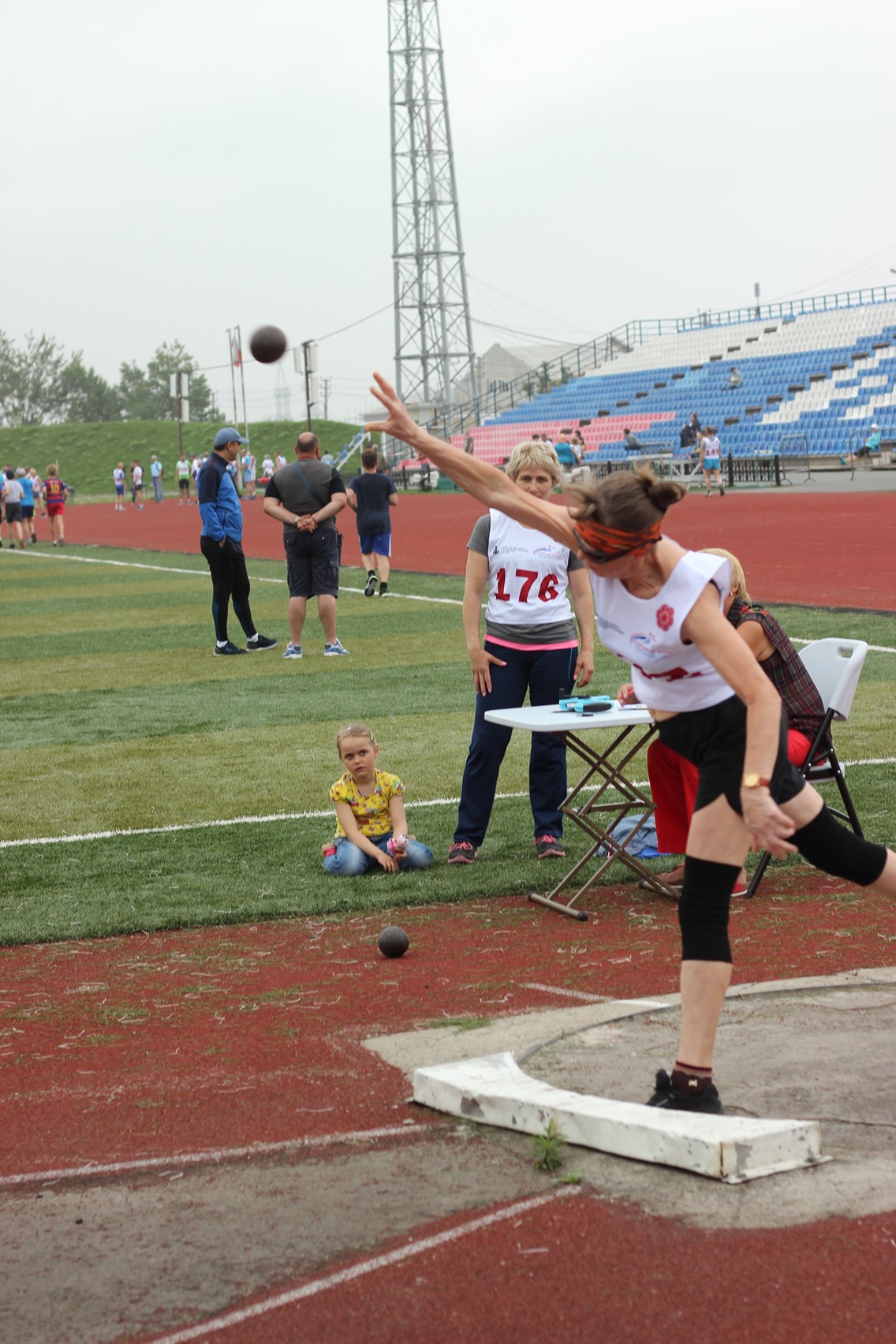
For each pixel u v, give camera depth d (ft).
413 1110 12.53
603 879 21.24
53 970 17.52
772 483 151.53
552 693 22.03
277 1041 14.64
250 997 16.20
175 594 71.77
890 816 23.27
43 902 20.53
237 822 25.21
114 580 81.92
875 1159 10.81
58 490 119.24
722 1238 9.70
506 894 20.58
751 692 10.95
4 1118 12.78
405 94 277.64
